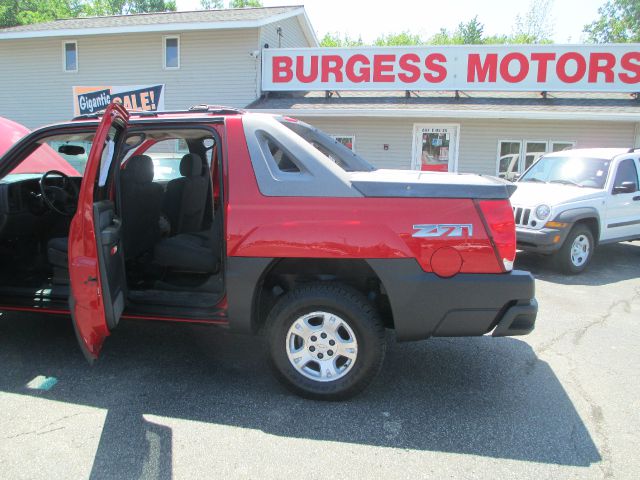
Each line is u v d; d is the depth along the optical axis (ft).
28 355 12.91
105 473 8.43
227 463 8.77
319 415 10.39
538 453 9.23
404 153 47.37
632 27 145.89
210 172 15.56
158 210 13.85
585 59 43.39
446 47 44.96
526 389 11.76
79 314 9.86
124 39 53.88
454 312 10.26
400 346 14.23
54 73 56.34
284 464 8.77
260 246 10.39
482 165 46.50
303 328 10.76
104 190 11.66
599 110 42.16
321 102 47.73
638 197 25.64
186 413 10.34
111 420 10.00
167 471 8.52
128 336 14.37
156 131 11.76
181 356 13.10
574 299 19.54
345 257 10.20
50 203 12.96
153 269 13.29
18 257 13.85
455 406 10.89
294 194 10.43
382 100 47.62
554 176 26.78
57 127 12.14
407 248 10.14
